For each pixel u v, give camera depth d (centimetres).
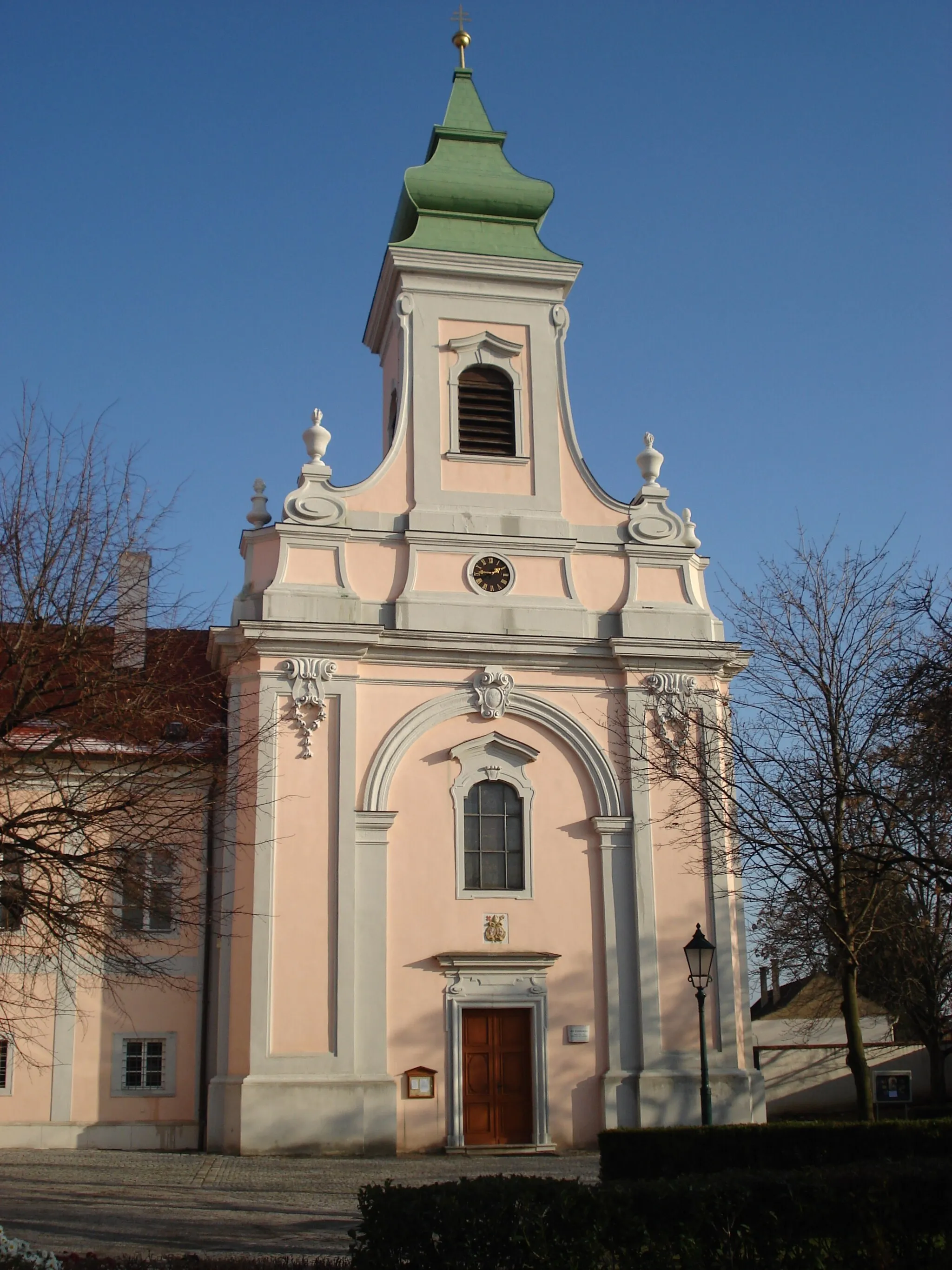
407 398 3095
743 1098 2772
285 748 2780
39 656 1925
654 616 3014
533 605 2980
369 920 2734
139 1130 2775
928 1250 1271
